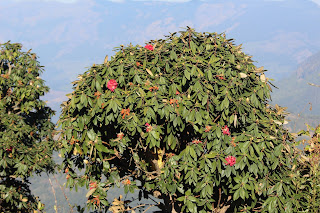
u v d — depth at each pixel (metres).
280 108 7.07
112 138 6.64
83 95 5.89
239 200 6.52
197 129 5.85
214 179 6.02
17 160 10.41
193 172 5.96
